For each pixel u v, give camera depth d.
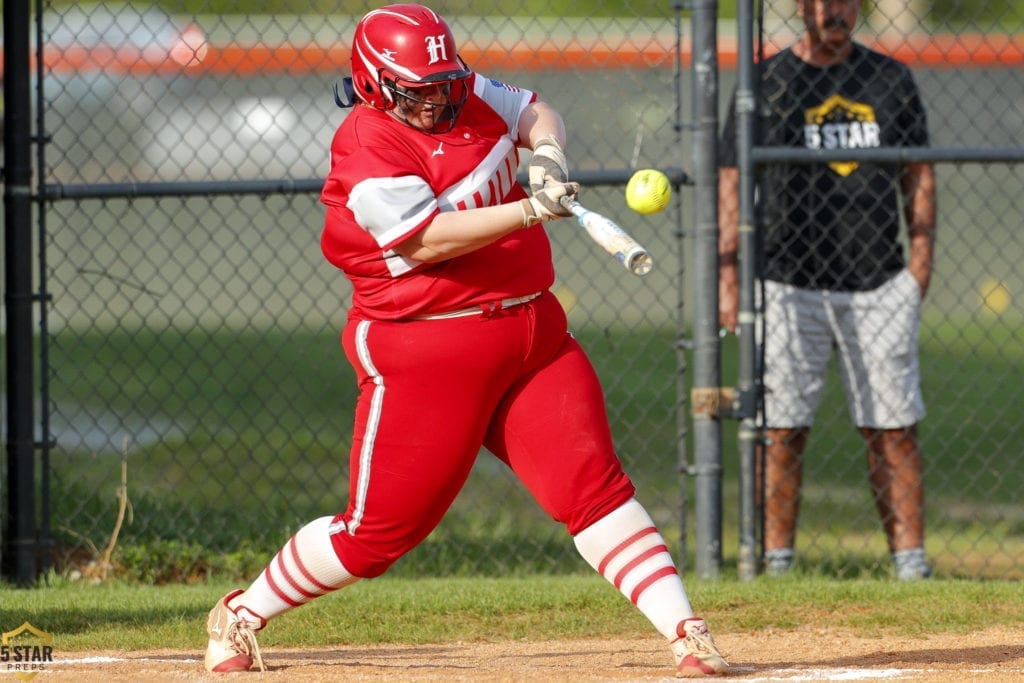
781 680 14.73
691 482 36.00
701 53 22.52
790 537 24.08
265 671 15.47
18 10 22.67
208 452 38.62
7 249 23.00
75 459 36.12
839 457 38.44
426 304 13.92
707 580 22.66
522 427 14.51
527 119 14.63
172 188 22.70
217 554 25.16
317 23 58.78
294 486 33.94
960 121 55.78
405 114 13.82
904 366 23.97
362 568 14.84
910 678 14.95
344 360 55.22
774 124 24.00
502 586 21.36
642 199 14.00
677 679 14.52
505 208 13.41
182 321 62.59
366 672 15.48
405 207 13.38
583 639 18.16
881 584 21.09
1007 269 64.62
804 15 23.83
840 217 23.70
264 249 61.72
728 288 24.06
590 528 14.61
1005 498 34.56
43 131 22.78
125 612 19.22
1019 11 72.25
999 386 32.78
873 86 24.00
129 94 54.66
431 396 14.07
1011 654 16.69
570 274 60.94
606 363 50.25
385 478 14.31
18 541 23.08
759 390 23.11
